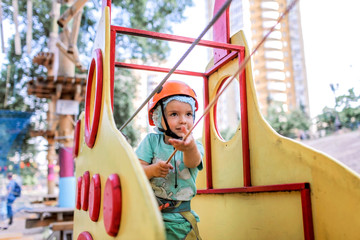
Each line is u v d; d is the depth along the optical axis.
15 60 15.45
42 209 5.61
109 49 1.65
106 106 1.50
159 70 2.52
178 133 1.74
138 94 16.64
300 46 36.34
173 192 1.75
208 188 2.53
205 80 2.74
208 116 2.67
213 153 2.58
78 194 1.99
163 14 13.95
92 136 1.61
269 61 36.31
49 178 11.43
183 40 2.04
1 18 5.25
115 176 1.19
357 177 1.47
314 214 1.62
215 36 2.62
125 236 1.07
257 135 2.06
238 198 2.12
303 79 35.66
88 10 13.75
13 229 8.59
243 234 2.03
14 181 9.47
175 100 1.75
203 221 2.48
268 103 21.19
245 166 2.10
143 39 13.69
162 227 0.90
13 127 8.37
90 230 1.57
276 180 1.88
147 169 1.59
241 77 2.22
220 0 2.60
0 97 15.83
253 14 32.47
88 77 1.99
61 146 7.74
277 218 1.79
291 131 17.61
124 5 13.48
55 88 8.31
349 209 1.48
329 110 15.49
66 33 7.00
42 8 14.46
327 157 1.60
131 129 13.73
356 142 12.40
